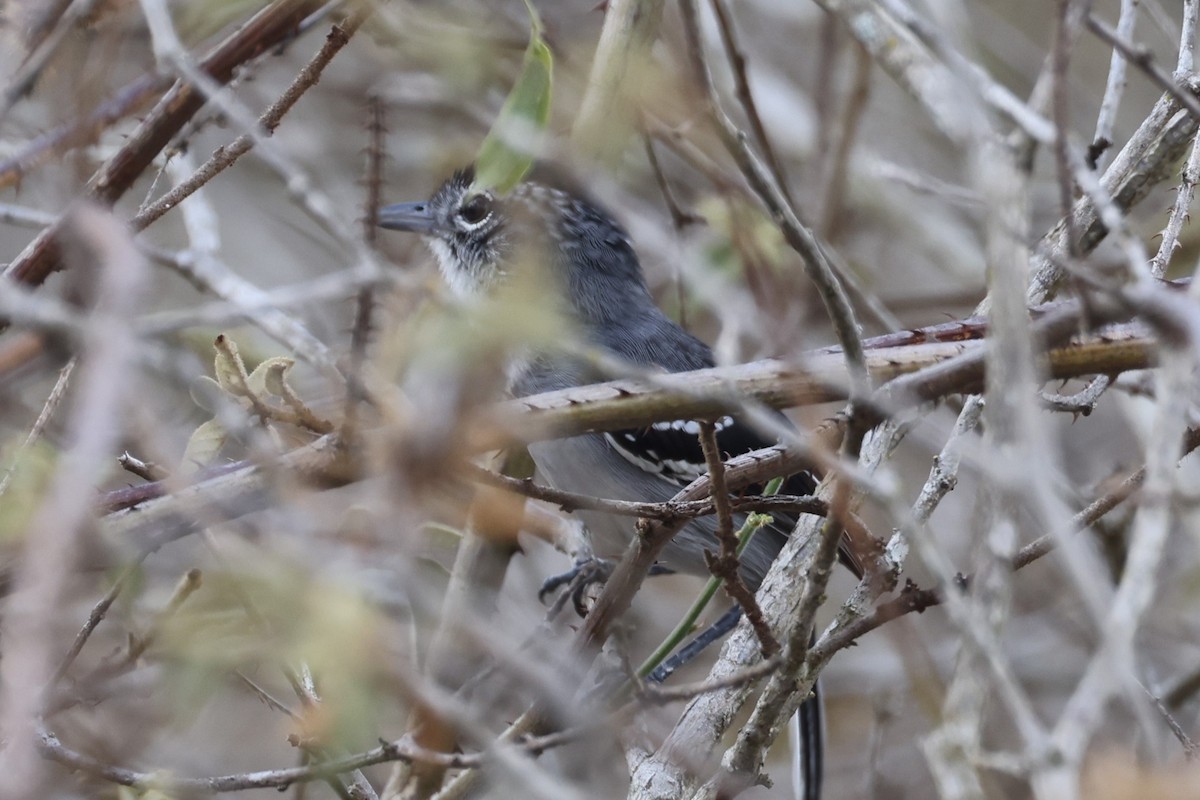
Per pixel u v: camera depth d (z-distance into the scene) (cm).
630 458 1103
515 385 1048
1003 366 517
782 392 685
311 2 795
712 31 1346
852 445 596
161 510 599
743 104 986
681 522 720
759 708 677
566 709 590
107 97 788
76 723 732
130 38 876
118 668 702
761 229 989
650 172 1353
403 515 509
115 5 770
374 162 598
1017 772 547
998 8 1709
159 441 589
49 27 757
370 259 573
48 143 753
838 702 1252
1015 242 530
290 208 1370
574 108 1062
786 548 850
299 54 1359
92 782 722
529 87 734
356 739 501
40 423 702
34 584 401
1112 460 1324
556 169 1008
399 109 1307
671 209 1120
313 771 677
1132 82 1612
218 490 596
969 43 718
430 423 511
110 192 762
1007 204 534
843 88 1498
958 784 492
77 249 560
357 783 768
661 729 900
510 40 1152
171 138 780
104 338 454
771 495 848
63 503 411
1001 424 512
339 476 593
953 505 1262
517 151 732
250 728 860
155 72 807
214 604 572
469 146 1219
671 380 623
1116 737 775
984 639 495
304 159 1327
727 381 599
